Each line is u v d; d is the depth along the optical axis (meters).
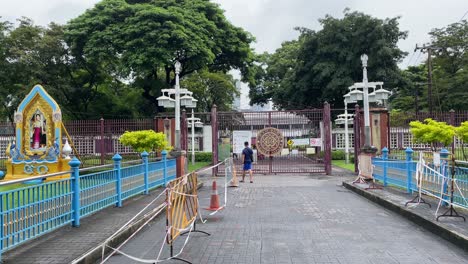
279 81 51.03
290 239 8.07
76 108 40.50
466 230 7.77
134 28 31.08
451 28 42.78
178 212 7.41
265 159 27.06
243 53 37.03
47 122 19.53
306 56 40.59
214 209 11.60
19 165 19.52
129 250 7.52
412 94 48.41
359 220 9.98
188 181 8.52
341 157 36.44
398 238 8.07
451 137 18.70
